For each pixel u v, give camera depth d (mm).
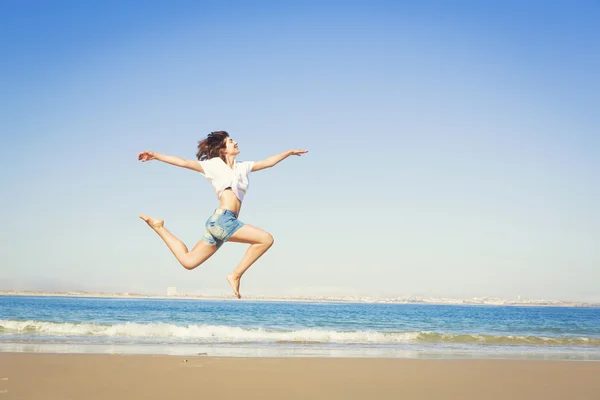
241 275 5301
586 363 12898
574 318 46750
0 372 10164
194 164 5434
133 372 10484
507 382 9992
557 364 12625
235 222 5289
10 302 63281
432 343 19797
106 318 34062
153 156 5309
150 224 5309
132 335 20141
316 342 19125
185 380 9711
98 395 8273
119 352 14367
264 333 21406
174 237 5328
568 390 9289
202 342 18203
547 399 8508
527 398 8547
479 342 20875
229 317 37156
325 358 13039
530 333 27734
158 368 11039
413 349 17203
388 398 8344
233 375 10328
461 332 28484
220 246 5359
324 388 9102
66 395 8242
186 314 40344
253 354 14719
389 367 11680
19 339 17734
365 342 19688
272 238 5324
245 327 28719
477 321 38531
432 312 62594
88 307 50281
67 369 10695
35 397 8047
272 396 8367
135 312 42031
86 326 21547
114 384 9211
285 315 42031
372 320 37750
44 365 11133
